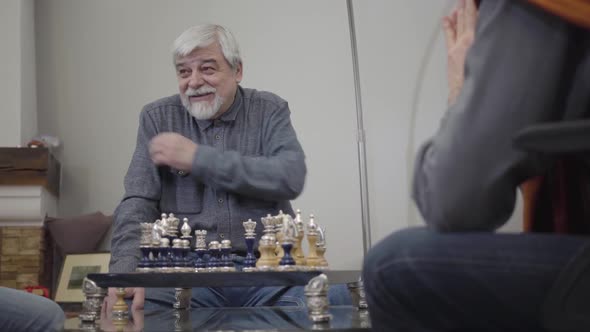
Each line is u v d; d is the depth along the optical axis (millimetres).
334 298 2045
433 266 928
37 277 3121
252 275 1516
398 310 996
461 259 912
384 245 993
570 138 833
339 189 3570
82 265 3174
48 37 3658
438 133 982
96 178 3580
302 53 3672
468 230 936
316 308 1447
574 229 1005
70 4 3682
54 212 3451
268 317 1650
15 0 3359
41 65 3643
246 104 2369
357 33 3658
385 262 976
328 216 3553
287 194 2127
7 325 1502
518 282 892
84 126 3613
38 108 3621
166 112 2354
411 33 3656
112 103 3629
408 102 3609
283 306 2105
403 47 3648
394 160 3574
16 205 3113
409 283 954
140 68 3652
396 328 1023
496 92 915
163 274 1542
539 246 895
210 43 2236
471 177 902
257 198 2189
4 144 3275
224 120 2307
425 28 3652
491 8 976
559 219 1014
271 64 3662
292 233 1670
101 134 3609
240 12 3699
